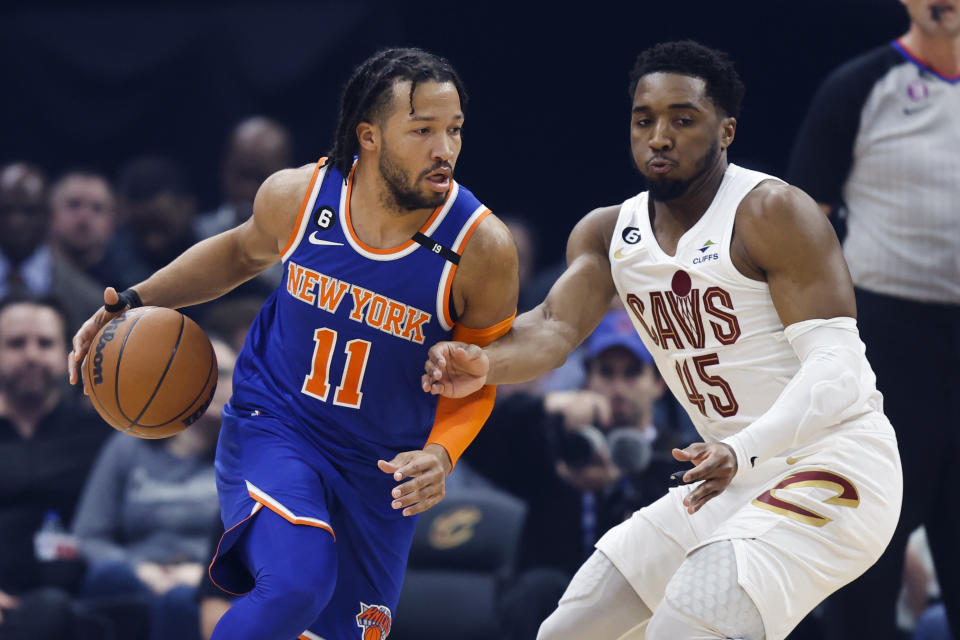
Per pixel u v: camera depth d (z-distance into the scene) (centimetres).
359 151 1141
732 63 1155
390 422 1173
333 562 1092
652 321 1183
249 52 3161
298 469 1130
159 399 1206
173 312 1232
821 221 1093
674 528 1181
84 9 3247
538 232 3225
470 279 1138
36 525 1945
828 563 1071
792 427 1038
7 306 2044
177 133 3216
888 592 1468
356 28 3133
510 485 1800
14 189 2728
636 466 1684
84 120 3231
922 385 1480
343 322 1147
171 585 1906
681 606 1053
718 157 1143
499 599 1762
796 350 1095
